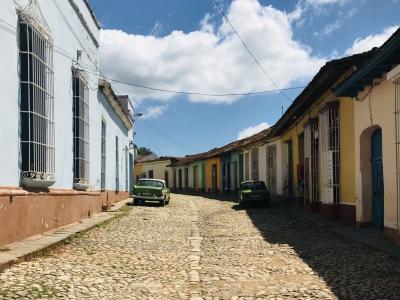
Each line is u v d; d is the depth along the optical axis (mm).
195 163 46844
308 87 14492
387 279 6992
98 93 18375
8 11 8773
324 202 15273
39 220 10578
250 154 30781
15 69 9156
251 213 19062
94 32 17203
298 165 20328
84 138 15047
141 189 24047
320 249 9875
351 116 13438
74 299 5801
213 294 6363
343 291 6398
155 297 6160
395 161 10172
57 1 11961
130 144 33281
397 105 9758
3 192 8438
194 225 15250
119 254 9195
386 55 9375
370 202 12477
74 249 9500
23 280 6426
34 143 9852
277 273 7656
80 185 14492
